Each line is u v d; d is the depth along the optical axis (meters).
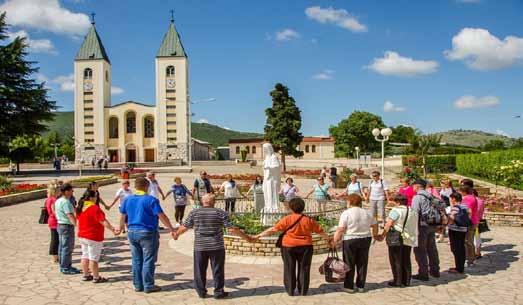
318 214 11.90
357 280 7.90
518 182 21.14
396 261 8.10
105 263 9.94
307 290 7.66
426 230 8.50
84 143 74.19
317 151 95.06
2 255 10.74
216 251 7.50
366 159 60.50
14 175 46.66
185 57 74.00
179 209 14.93
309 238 7.64
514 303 7.30
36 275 8.98
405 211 8.10
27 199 23.08
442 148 62.25
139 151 76.06
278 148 52.94
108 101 77.81
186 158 73.62
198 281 7.55
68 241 9.06
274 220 11.19
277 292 7.84
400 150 97.56
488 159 34.06
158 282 8.51
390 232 8.11
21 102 48.28
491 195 21.84
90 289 8.06
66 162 71.62
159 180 39.06
